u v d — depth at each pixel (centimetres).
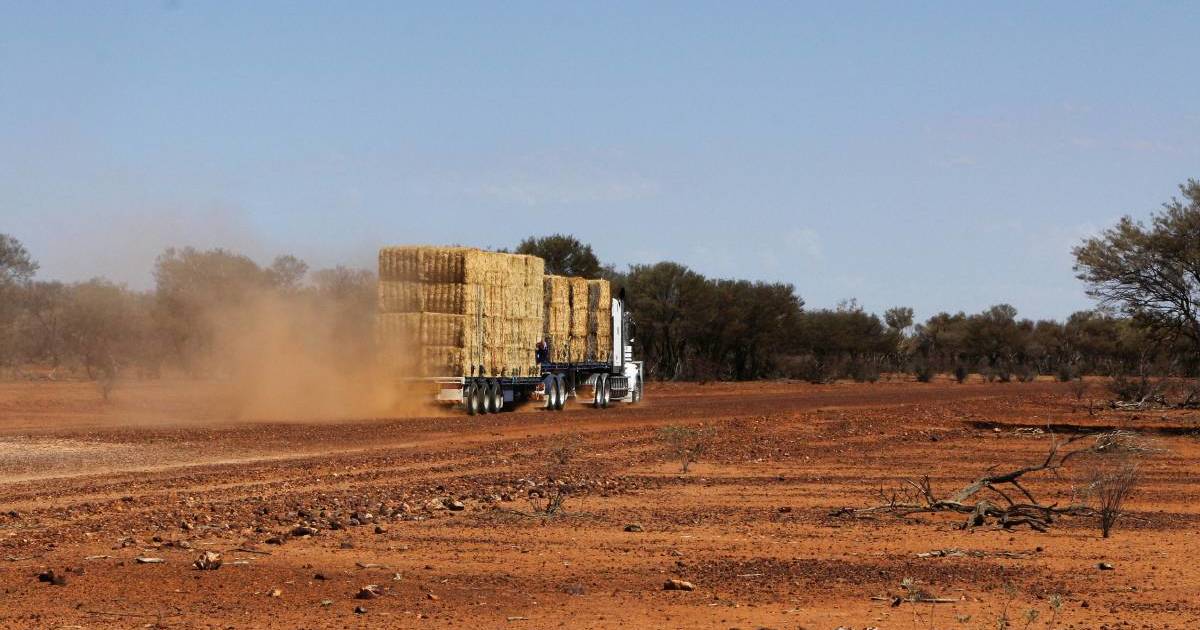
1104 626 1933
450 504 3250
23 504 3262
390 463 4472
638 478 4097
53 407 7994
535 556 2564
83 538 2684
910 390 13288
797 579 2323
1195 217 7294
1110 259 7494
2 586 2183
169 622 1933
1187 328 7538
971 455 5009
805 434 6131
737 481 4038
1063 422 6881
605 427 6594
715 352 17650
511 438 5788
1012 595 2055
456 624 1934
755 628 1903
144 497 3397
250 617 1972
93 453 4766
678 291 16850
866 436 6038
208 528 2830
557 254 16025
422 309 7456
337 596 2136
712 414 7919
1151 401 8531
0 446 5025
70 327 13950
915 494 3591
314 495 3472
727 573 2381
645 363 16988
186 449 4981
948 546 2745
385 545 2681
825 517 3191
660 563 2494
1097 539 2864
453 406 7450
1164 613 2034
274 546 2634
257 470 4166
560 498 3250
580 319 9000
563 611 2030
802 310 18350
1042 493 3744
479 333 7588
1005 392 12206
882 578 2341
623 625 1930
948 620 1967
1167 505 3484
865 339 19975
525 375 8144
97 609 2019
